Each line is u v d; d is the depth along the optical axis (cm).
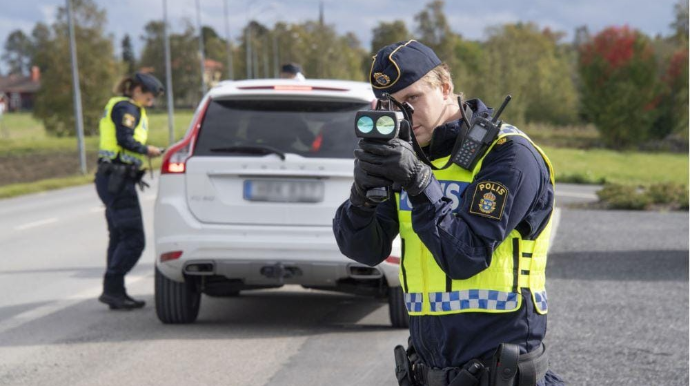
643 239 1866
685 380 802
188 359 894
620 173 5419
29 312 1138
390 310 1010
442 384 411
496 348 401
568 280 1348
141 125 1144
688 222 2225
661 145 9362
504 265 402
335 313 1128
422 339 420
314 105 1009
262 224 962
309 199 959
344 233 412
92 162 5566
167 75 6806
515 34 12950
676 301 1173
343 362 880
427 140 409
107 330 1028
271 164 962
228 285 1038
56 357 907
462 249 378
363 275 962
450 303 405
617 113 8850
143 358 898
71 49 4506
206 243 960
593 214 2464
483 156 401
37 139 9744
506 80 12244
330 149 971
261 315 1116
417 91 394
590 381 802
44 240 1897
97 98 10156
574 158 7100
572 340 959
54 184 3703
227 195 968
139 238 1144
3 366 874
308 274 967
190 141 992
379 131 363
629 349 917
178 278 1002
